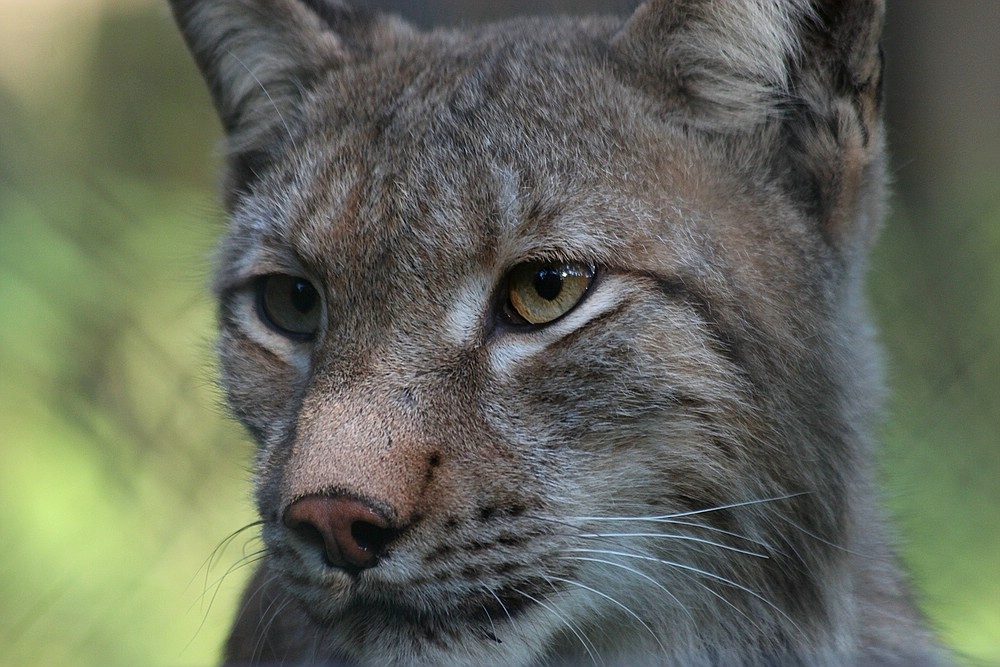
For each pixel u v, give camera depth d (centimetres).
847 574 697
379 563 589
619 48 693
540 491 612
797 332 657
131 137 1527
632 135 659
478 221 634
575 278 629
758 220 660
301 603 623
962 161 1421
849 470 694
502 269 631
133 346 1255
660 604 656
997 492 1187
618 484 628
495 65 706
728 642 661
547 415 620
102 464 1214
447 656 614
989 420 1220
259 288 717
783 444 648
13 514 1167
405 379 613
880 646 735
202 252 846
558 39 736
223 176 804
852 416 700
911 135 1415
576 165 645
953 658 786
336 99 725
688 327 629
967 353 1252
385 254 636
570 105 668
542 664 679
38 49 1599
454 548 596
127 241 1309
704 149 665
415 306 627
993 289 1299
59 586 1157
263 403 704
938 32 1399
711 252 640
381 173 656
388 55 754
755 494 644
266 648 777
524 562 612
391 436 594
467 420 610
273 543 625
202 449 1234
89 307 1262
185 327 1263
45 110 1506
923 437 1205
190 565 1197
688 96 675
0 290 1248
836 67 670
